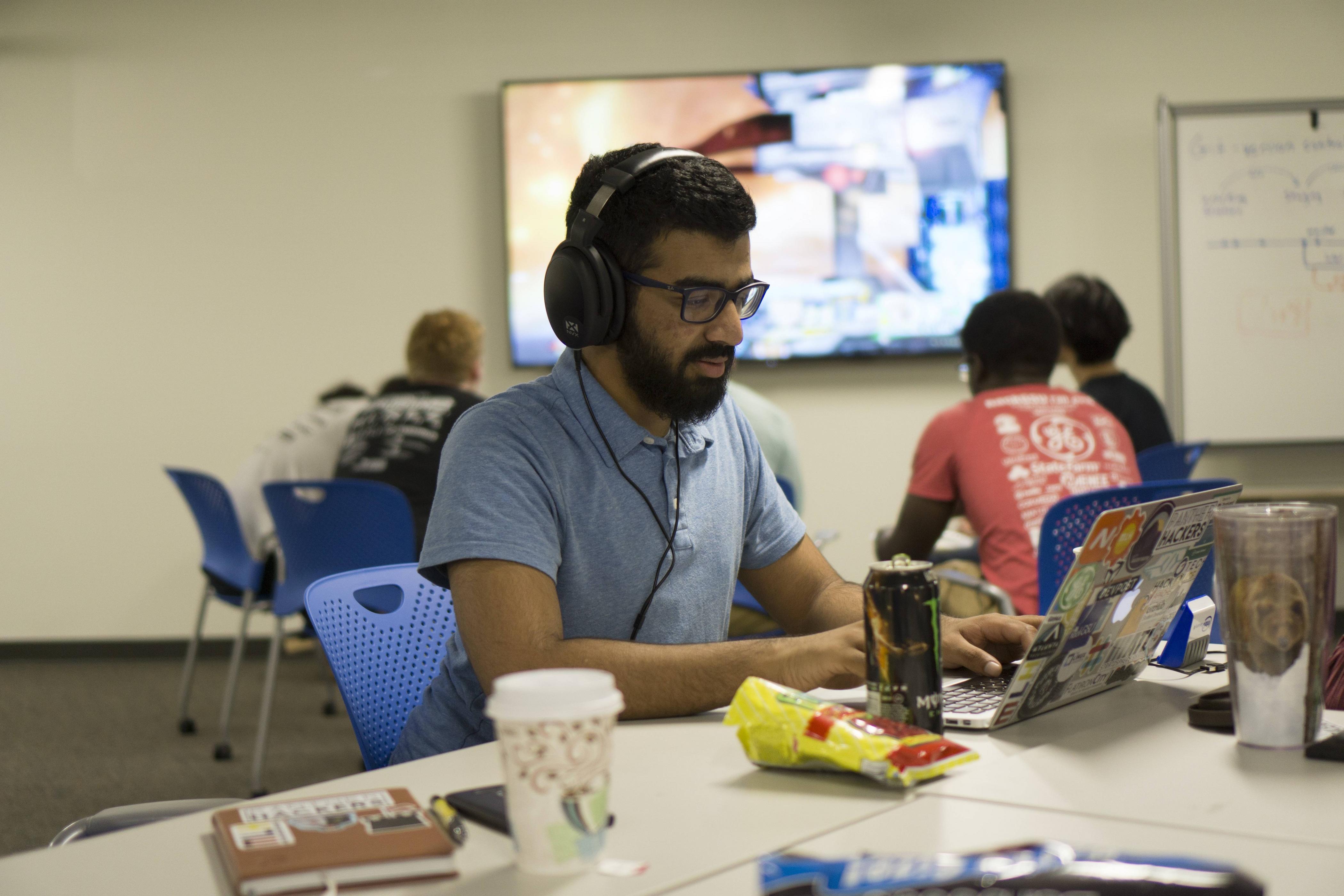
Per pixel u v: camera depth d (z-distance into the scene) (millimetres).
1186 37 4230
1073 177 4273
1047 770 825
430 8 4391
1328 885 606
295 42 4426
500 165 4402
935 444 2164
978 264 4215
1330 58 4207
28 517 4547
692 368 1135
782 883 521
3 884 673
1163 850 661
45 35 4457
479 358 3086
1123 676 1069
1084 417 2148
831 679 995
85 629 4547
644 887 638
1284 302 4078
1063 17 4246
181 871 689
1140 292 4270
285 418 4496
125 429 4531
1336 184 4043
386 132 4426
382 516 2635
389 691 1328
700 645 1048
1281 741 854
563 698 654
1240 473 4238
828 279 4238
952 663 1136
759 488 1362
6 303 4527
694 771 854
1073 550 1925
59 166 4488
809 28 4293
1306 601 846
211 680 4141
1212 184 4082
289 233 4465
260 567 3076
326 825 703
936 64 4211
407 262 4445
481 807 758
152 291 4500
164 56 4449
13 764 3076
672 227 1105
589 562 1178
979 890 494
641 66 4336
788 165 4227
